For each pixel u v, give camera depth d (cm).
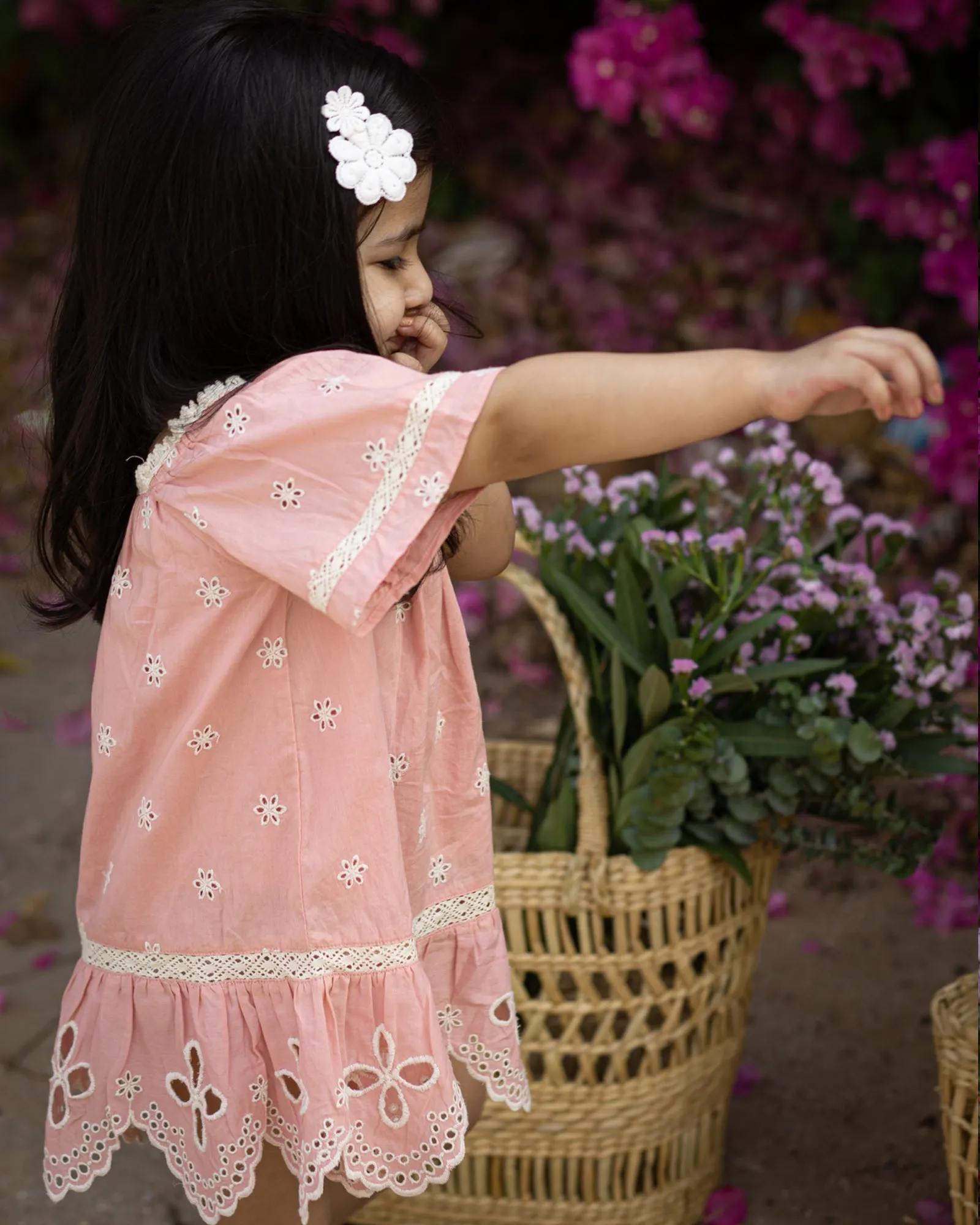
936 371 113
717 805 201
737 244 559
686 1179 206
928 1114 232
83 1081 167
